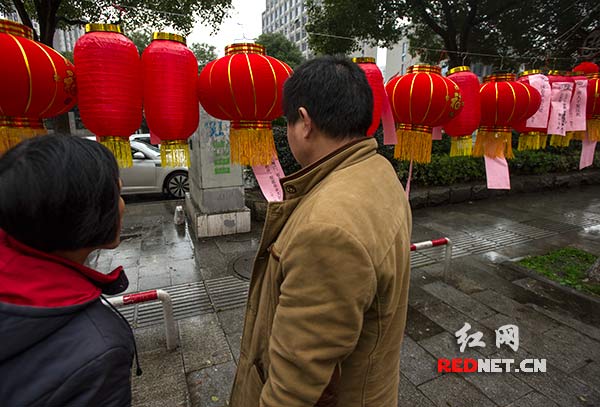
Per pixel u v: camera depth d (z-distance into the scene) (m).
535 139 2.76
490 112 2.38
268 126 1.87
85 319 0.72
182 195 7.69
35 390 0.64
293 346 0.77
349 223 0.75
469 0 7.54
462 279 3.86
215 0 6.31
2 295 0.64
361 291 0.74
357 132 0.96
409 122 2.22
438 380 2.38
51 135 0.72
